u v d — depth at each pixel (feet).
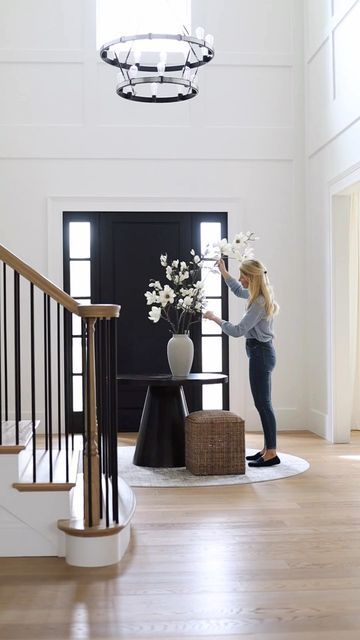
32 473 11.95
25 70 23.50
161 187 23.76
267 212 24.04
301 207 24.04
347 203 21.42
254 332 17.51
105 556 10.71
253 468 17.65
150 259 23.99
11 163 23.43
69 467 12.35
